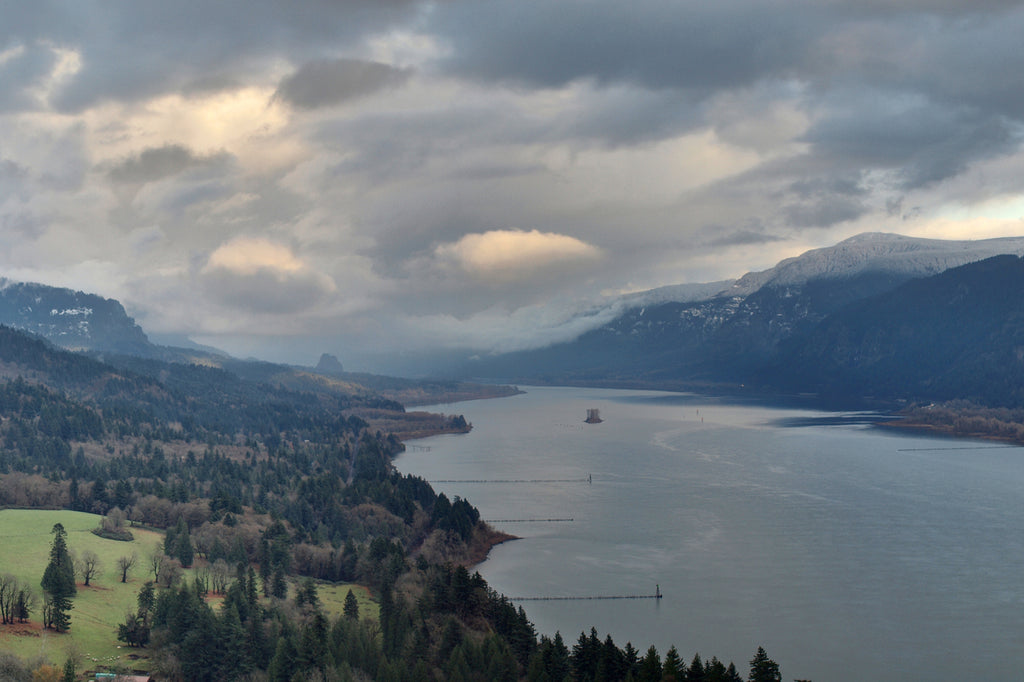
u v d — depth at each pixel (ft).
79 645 602.85
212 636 586.04
